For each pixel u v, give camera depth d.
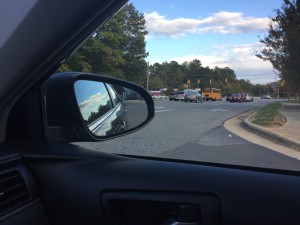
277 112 20.41
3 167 1.71
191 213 1.98
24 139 1.99
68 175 1.97
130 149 7.24
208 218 1.97
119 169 2.05
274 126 12.63
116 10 1.61
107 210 1.97
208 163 2.34
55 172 1.94
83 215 1.96
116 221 2.00
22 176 1.79
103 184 1.99
